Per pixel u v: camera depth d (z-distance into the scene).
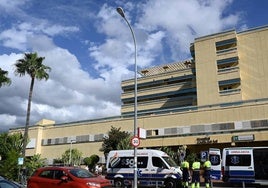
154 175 22.12
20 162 29.39
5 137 36.72
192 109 52.06
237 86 56.91
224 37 59.88
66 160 59.44
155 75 78.62
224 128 47.84
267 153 24.00
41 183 14.58
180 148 45.72
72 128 68.00
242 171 24.41
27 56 39.56
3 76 33.88
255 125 45.28
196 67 61.41
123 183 23.19
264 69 56.22
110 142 45.41
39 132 72.50
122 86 83.62
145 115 57.12
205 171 21.09
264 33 57.94
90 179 13.96
